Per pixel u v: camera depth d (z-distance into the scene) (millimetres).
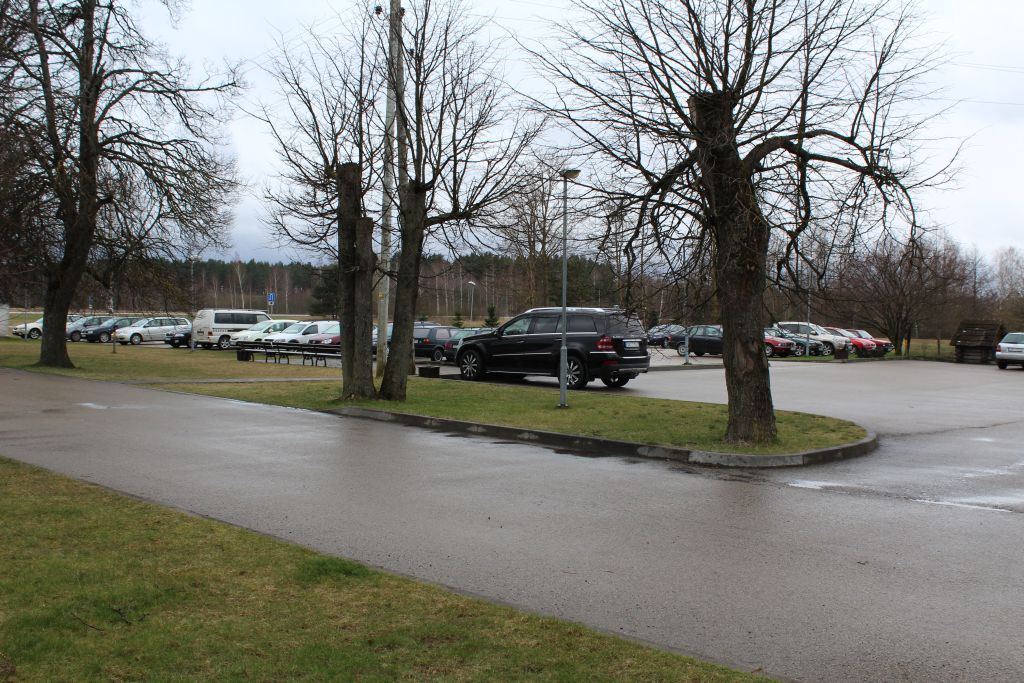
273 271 131125
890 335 44281
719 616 4969
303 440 11859
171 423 13281
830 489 8984
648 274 12609
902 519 7582
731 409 11602
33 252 22641
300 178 16984
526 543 6547
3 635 4121
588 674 3924
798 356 45156
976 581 5711
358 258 16328
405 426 13727
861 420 15453
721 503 8188
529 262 38531
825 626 4816
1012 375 30234
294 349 34594
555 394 18094
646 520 7414
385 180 18969
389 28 16703
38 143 20234
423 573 5719
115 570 5223
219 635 4254
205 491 8203
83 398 16688
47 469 8703
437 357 33500
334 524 7004
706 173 10484
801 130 10898
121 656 3938
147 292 27609
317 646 4148
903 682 4078
